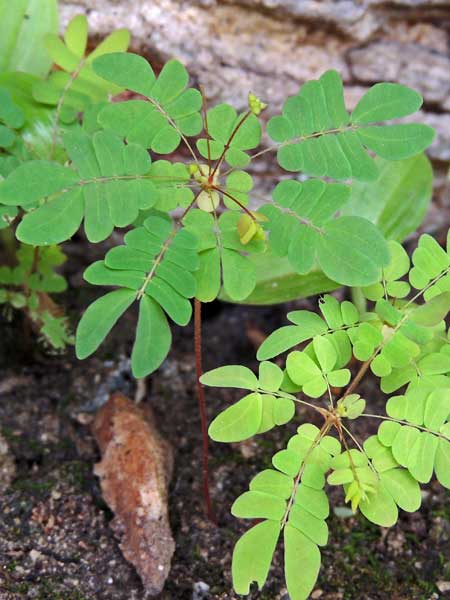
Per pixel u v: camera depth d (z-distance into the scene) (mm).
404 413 163
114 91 205
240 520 215
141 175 168
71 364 251
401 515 218
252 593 199
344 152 173
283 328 174
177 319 156
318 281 211
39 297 231
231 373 164
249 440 232
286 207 170
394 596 201
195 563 206
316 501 156
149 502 204
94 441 230
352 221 166
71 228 162
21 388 242
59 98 202
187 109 176
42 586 196
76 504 214
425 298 179
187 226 169
